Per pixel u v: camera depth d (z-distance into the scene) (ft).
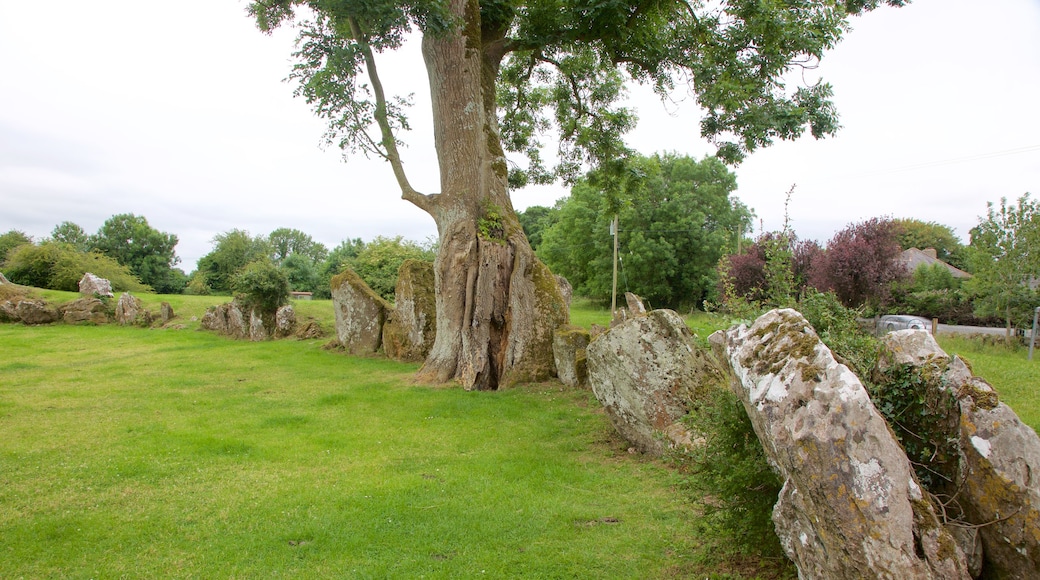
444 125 48.34
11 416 36.29
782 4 41.57
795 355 11.95
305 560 17.89
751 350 13.24
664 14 48.57
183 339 76.13
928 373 13.42
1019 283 76.38
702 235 156.35
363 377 50.93
